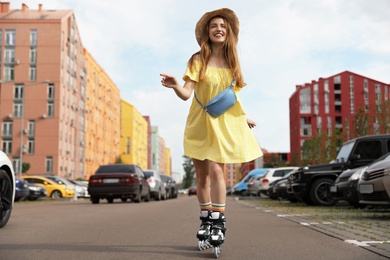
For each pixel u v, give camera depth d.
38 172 64.44
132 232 6.77
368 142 13.78
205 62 4.54
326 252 4.78
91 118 82.38
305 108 96.44
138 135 126.62
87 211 12.25
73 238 6.04
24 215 10.48
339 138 46.50
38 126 64.88
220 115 4.53
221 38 4.56
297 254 4.68
